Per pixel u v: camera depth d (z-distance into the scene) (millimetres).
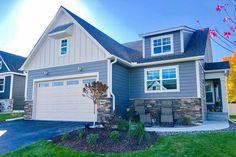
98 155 6059
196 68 12695
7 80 22844
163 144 6789
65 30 13453
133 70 14875
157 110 13508
